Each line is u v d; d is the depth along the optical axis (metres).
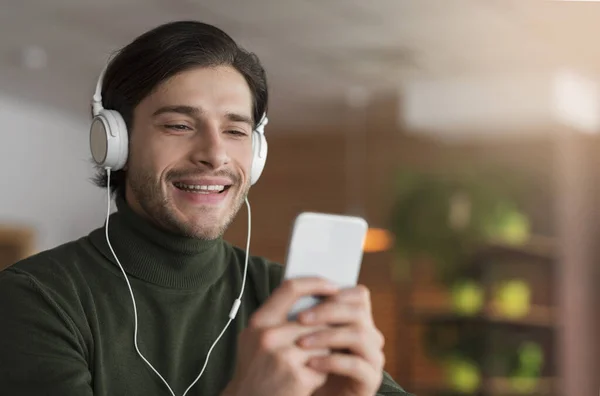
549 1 4.74
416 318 6.48
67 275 1.38
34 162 7.75
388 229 6.45
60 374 1.25
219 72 1.38
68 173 8.09
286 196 7.75
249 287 1.55
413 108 6.74
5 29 5.39
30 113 7.69
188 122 1.37
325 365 1.03
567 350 6.25
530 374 5.99
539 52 5.78
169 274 1.43
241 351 1.05
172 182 1.38
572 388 6.23
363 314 1.06
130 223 1.44
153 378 1.38
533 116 6.42
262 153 1.54
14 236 7.58
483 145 6.76
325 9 4.88
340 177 7.56
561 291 6.27
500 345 6.03
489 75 6.39
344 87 6.61
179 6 4.86
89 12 5.00
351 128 7.48
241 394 1.02
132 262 1.42
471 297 6.05
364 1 4.73
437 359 6.15
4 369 1.26
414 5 4.78
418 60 5.96
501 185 6.17
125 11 4.97
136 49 1.40
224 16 5.04
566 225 6.36
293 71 6.19
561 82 6.32
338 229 1.10
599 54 5.82
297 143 7.75
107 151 1.42
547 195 6.38
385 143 7.30
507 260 6.31
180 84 1.36
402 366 6.75
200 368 1.43
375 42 5.53
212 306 1.48
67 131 8.09
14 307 1.30
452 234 6.06
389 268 7.07
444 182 6.20
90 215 8.32
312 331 1.04
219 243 1.52
